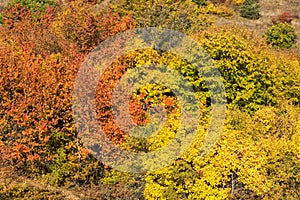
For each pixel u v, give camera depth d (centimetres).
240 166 2531
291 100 3459
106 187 2878
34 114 2905
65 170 2891
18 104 2927
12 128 3020
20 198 2697
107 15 4478
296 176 2553
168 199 2578
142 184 2814
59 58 3409
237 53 3353
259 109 3228
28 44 3725
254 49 3612
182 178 2556
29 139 2870
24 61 3225
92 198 2806
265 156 2598
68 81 3078
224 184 2561
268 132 2912
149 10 4319
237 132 2738
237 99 3369
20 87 3047
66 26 3938
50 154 2983
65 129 2948
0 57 3155
